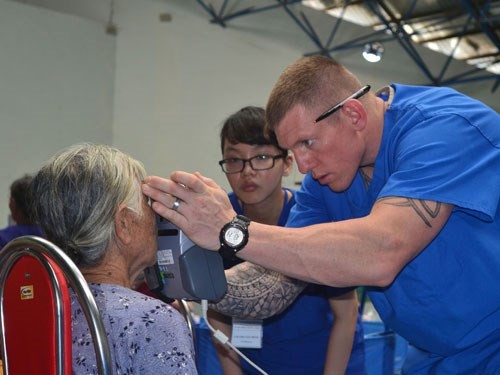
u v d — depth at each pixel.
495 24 7.43
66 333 1.03
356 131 1.36
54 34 6.98
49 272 1.04
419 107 1.38
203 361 2.41
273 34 7.84
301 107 1.34
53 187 1.13
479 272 1.34
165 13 7.72
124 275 1.18
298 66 1.39
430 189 1.23
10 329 1.15
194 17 7.77
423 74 8.15
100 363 1.00
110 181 1.14
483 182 1.25
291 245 1.21
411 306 1.42
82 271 1.15
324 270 1.20
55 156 1.17
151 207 1.23
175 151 7.66
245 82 7.78
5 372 1.17
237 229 1.21
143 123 7.62
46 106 6.91
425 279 1.37
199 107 7.71
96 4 7.45
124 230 1.17
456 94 1.42
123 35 7.58
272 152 1.93
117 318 1.09
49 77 6.94
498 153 1.29
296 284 1.76
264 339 1.99
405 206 1.23
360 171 1.54
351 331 1.91
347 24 7.92
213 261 1.28
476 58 8.21
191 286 1.26
